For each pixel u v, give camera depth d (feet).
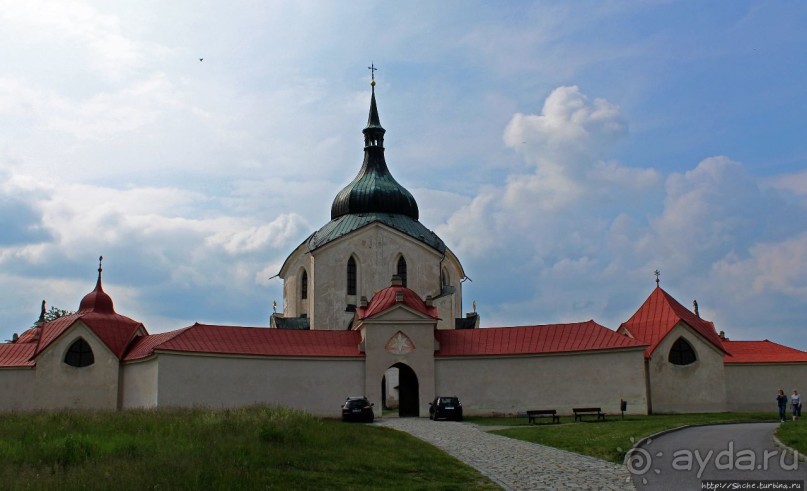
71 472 82.23
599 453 114.21
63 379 230.07
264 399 217.97
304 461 95.81
